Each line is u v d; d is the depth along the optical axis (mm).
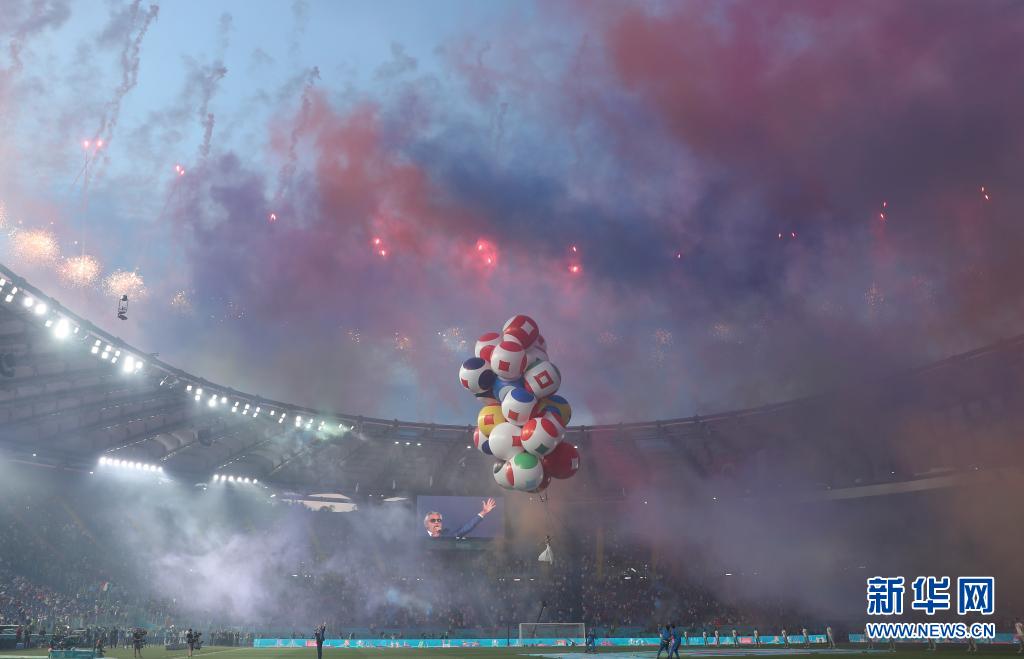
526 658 45750
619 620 76375
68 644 46969
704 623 75000
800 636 67688
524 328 28484
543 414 28141
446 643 65500
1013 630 61781
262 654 49062
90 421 59031
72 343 48531
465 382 29031
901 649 58000
